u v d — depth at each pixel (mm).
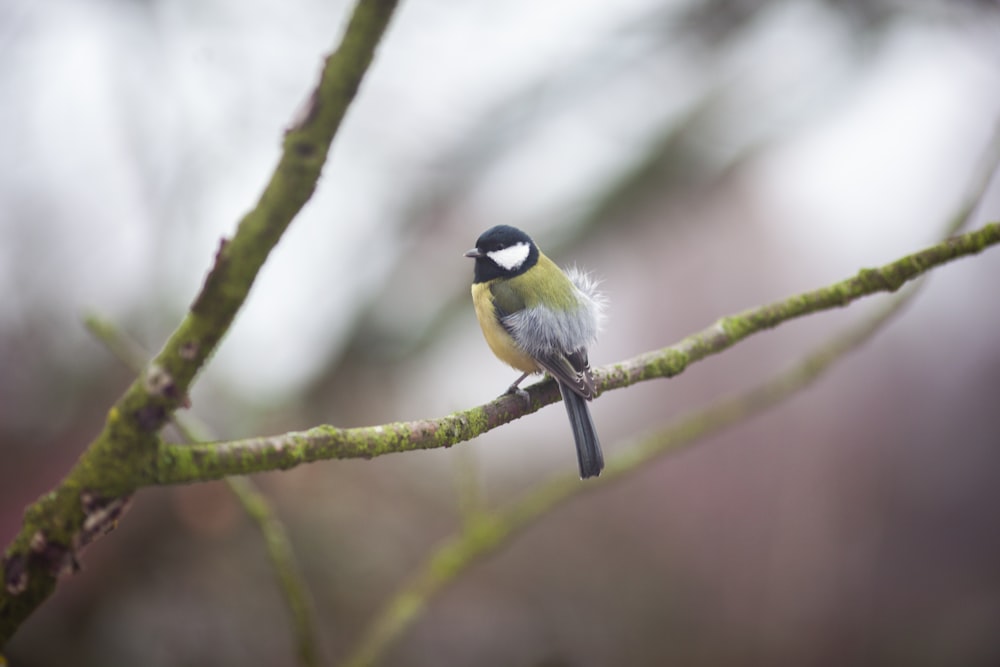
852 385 17453
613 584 15672
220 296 2414
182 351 2480
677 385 17578
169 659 11328
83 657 11016
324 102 2248
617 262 15359
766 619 16156
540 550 15844
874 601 16484
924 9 12492
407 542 13914
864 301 17094
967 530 16672
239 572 12500
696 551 16672
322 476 14211
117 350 5637
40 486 11492
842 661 15969
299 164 2287
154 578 11867
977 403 16953
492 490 16484
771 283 17203
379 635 6652
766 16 12789
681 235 15625
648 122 13242
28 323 12398
